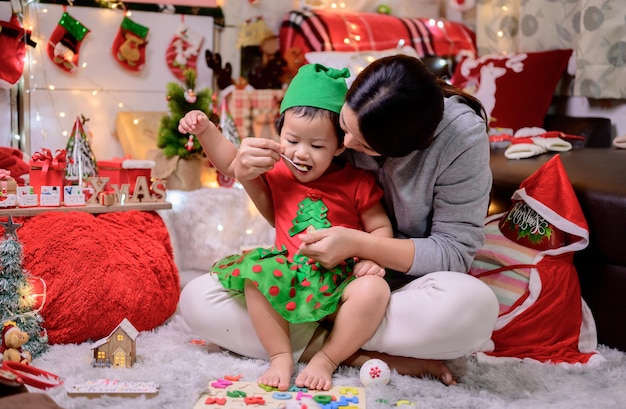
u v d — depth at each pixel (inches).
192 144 94.6
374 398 52.7
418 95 52.7
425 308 56.2
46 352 63.4
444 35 124.5
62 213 70.3
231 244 93.4
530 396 55.2
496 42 123.9
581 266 73.2
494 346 65.7
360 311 56.3
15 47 93.0
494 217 75.7
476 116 61.1
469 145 59.4
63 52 99.4
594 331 68.8
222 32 115.1
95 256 67.5
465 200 60.6
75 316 65.3
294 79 61.6
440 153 59.6
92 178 74.0
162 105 109.4
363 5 129.6
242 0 116.4
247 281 59.1
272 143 60.4
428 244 60.4
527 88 110.4
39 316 63.7
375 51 114.7
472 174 60.0
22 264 64.3
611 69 101.0
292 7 122.5
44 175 71.8
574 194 70.3
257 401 50.9
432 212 64.4
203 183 103.7
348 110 54.7
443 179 60.6
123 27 104.0
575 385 57.6
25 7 97.4
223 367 59.4
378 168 63.4
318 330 61.4
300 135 59.4
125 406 50.0
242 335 61.6
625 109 104.2
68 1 100.0
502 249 71.2
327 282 58.6
